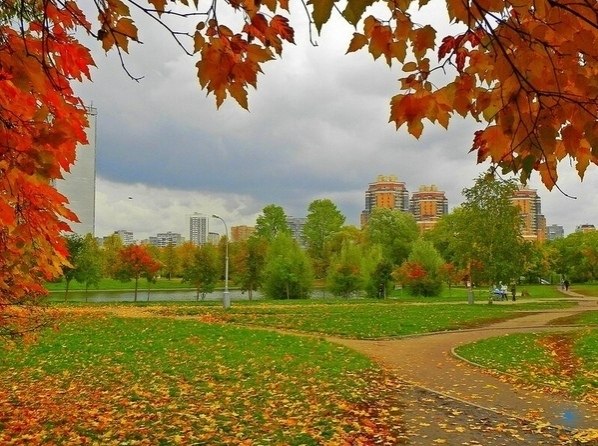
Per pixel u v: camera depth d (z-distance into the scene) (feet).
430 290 150.51
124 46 8.32
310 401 29.35
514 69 6.63
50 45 8.45
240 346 50.16
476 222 117.39
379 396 31.42
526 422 25.77
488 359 45.62
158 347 49.24
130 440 22.11
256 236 184.55
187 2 7.53
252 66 7.72
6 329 19.66
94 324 67.77
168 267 191.93
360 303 119.65
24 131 7.88
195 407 27.78
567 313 94.07
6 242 10.84
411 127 7.89
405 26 7.04
